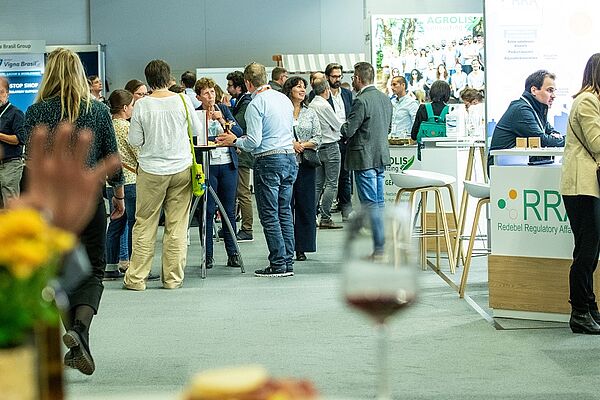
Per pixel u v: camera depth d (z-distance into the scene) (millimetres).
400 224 1375
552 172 5941
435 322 6008
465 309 6438
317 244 10078
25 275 1144
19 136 9227
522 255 6062
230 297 7031
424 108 9469
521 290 6066
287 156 7949
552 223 5965
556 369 4789
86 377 4707
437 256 8156
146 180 7289
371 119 8742
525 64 7961
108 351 5309
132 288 7410
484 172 8852
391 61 13859
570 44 7934
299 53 19672
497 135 7008
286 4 19625
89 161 4695
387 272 1341
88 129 4711
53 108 4680
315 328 5875
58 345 1373
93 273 4570
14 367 1173
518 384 4504
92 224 4539
